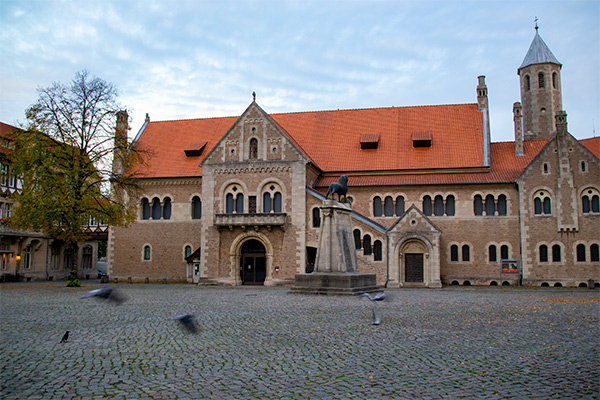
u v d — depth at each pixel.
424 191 50.12
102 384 10.63
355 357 13.23
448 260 49.06
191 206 54.75
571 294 35.09
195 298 30.81
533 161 47.84
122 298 10.81
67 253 69.88
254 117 49.94
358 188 51.38
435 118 55.62
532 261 47.12
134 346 14.70
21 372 11.62
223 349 14.28
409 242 46.12
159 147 58.75
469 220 49.00
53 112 42.25
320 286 33.00
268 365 12.34
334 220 33.84
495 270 48.06
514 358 13.09
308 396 9.81
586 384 10.62
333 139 56.28
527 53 62.84
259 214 47.66
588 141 55.81
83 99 43.38
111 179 44.41
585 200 46.50
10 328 18.00
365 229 46.22
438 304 26.72
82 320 20.20
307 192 48.28
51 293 34.47
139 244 55.56
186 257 53.84
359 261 46.00
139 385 10.56
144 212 56.06
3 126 57.84
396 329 17.77
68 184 41.19
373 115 57.81
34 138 41.19
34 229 42.66
